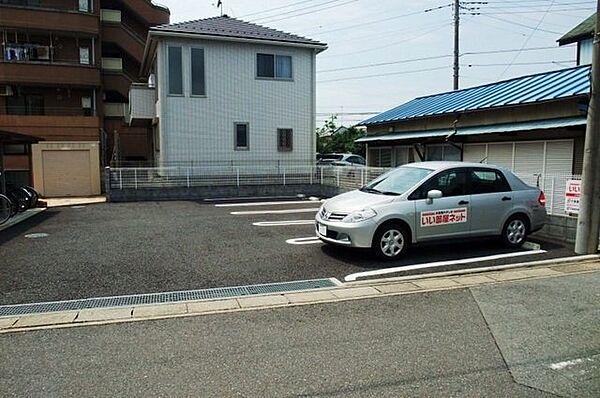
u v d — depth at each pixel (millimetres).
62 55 23094
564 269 6230
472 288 5352
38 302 4918
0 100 22688
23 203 12523
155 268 6340
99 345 3768
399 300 4938
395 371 3326
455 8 21719
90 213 12352
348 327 4168
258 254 7160
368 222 6430
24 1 22500
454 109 12539
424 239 6770
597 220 7000
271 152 18906
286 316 4457
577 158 9336
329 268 6320
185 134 17656
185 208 13391
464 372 3314
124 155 25031
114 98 26109
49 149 19062
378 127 16516
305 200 15672
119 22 25453
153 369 3340
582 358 3541
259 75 18562
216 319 4379
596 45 6746
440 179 6977
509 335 3980
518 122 10562
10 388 3062
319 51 19406
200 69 17719
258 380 3188
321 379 3205
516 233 7426
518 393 3029
